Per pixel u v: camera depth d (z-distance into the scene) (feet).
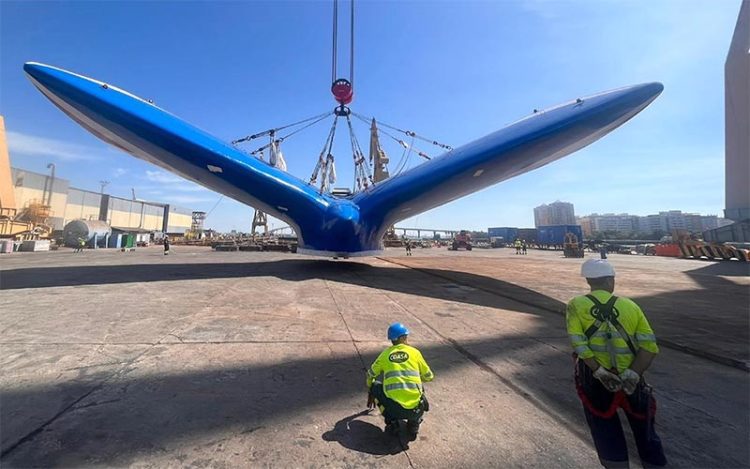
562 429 12.05
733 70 89.76
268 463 9.76
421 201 65.36
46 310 27.71
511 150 49.67
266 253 116.26
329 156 89.15
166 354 18.29
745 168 88.69
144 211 290.76
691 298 39.55
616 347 9.28
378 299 35.63
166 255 101.96
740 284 50.47
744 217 89.35
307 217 62.18
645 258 115.03
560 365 18.20
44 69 42.37
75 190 220.43
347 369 16.87
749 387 16.19
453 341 22.22
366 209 64.49
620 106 46.78
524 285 47.47
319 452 10.35
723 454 10.91
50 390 13.89
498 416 12.87
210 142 50.80
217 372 16.11
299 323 25.34
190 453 10.10
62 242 167.84
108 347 19.19
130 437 10.80
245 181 54.49
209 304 31.04
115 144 53.36
